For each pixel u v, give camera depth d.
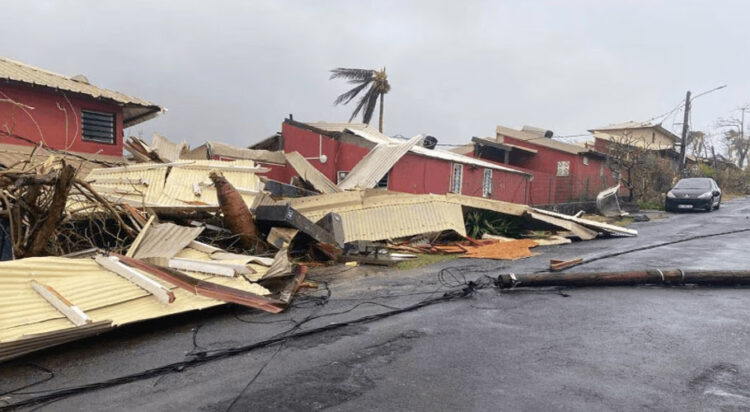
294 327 5.83
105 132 15.36
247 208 9.80
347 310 6.64
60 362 4.71
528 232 15.65
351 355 4.87
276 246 9.43
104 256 6.67
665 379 4.22
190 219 10.34
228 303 6.79
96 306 5.40
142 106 15.93
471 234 14.61
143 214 8.88
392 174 17.08
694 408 3.69
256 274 7.33
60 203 6.64
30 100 13.42
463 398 3.87
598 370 4.42
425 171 18.59
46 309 5.14
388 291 7.86
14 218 6.87
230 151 19.33
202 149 19.52
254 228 9.84
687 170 38.22
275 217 9.48
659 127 47.81
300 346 5.16
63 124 14.14
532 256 11.48
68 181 6.55
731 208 26.34
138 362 4.71
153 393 4.02
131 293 5.82
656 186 29.70
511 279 7.76
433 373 4.38
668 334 5.46
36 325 4.82
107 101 15.00
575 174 29.00
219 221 10.61
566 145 29.27
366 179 16.27
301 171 16.84
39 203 7.02
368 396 3.92
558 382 4.16
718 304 6.78
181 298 6.08
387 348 5.06
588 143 38.16
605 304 6.82
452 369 4.47
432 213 13.59
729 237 14.12
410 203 13.52
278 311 6.31
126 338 5.43
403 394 3.95
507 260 10.95
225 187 9.41
